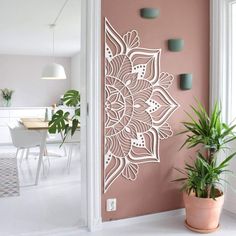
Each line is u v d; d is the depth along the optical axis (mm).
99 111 2535
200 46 2920
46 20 4500
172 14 2777
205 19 2932
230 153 2855
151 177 2773
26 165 4992
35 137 4102
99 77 2520
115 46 2566
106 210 2623
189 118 2889
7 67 7855
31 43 6355
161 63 2752
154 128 2748
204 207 2480
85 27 2508
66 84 8359
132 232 2543
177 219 2818
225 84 2895
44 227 2641
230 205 2891
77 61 7695
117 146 2621
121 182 2662
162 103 2771
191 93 2898
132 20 2617
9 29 5066
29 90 8078
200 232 2523
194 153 2928
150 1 2676
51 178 4234
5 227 2645
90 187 2551
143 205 2758
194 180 2551
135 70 2646
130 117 2650
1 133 7117
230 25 2881
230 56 2893
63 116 3643
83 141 2607
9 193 3582
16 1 3615
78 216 2887
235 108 2934
